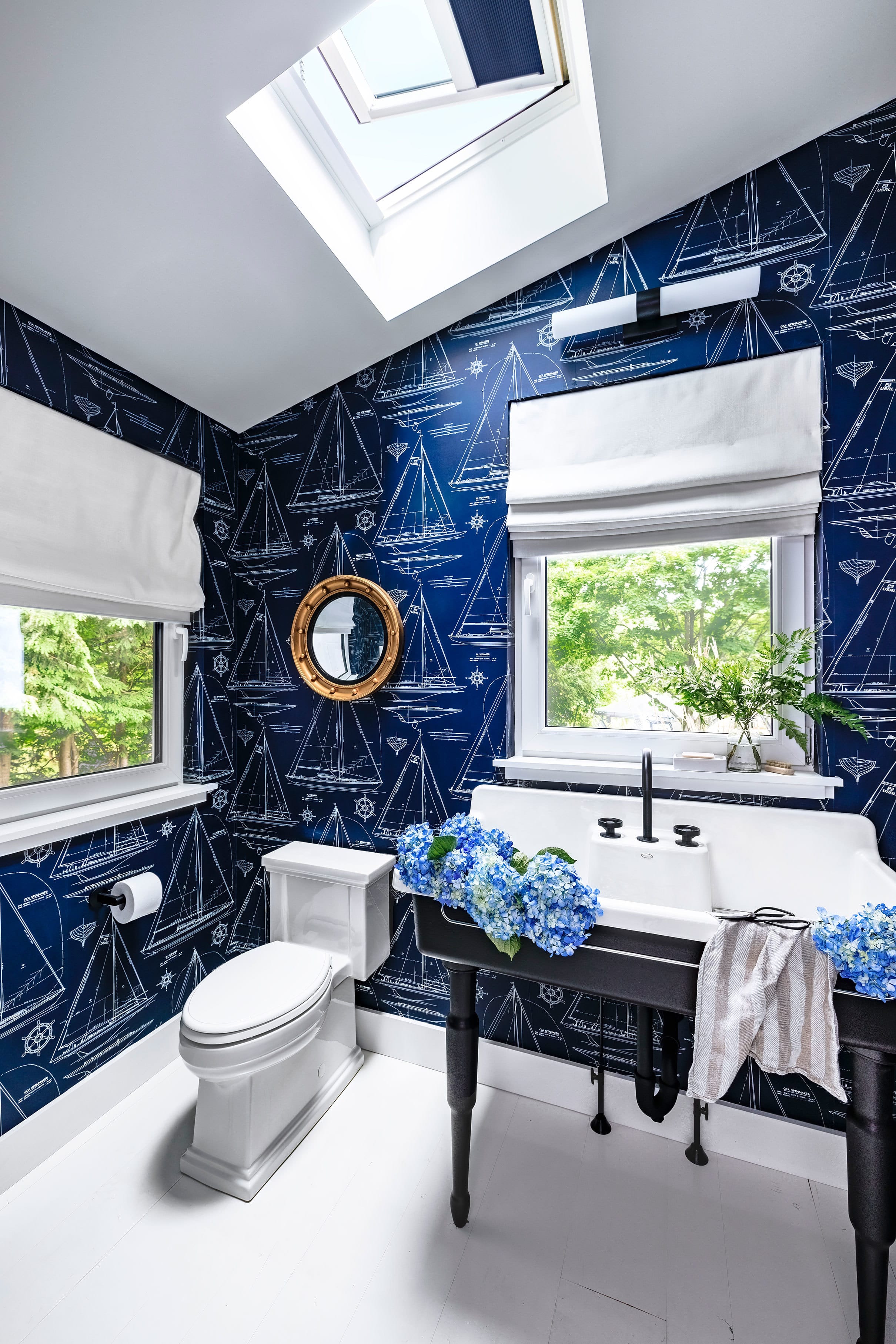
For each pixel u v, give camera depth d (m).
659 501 1.60
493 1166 1.52
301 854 1.97
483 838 1.32
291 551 2.13
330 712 2.06
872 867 1.30
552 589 1.81
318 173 1.48
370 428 1.99
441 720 1.90
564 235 1.62
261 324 1.71
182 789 1.99
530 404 1.75
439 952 1.28
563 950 1.09
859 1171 1.01
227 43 1.04
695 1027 1.03
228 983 1.54
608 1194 1.44
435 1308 1.18
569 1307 1.18
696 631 1.66
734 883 1.47
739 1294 1.21
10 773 1.54
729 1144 1.56
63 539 1.57
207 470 2.10
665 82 1.25
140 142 1.17
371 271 1.71
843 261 1.46
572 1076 1.72
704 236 1.57
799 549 1.55
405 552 1.95
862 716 1.45
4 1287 1.20
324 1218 1.37
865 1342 1.03
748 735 1.56
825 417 1.47
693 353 1.60
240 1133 1.45
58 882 1.59
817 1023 0.96
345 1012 1.83
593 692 1.77
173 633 1.99
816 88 1.31
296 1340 1.12
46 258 1.36
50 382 1.56
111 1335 1.12
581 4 1.11
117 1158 1.53
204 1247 1.29
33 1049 1.51
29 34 0.96
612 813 1.61
